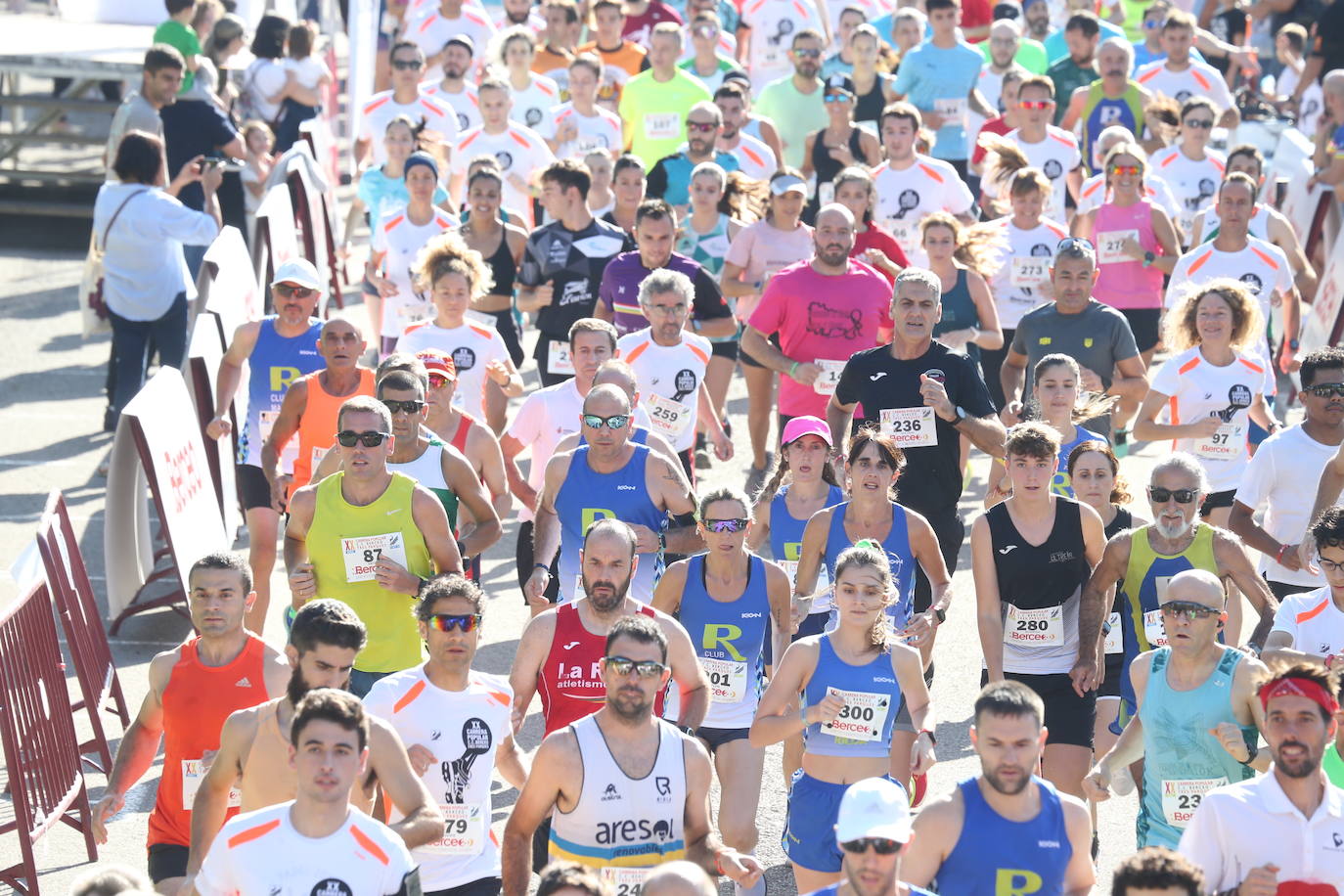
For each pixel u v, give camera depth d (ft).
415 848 63.52
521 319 180.96
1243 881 60.64
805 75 188.44
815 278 119.85
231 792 68.69
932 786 94.68
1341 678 73.00
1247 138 213.25
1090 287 117.80
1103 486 90.38
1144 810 75.36
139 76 204.44
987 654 84.48
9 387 169.89
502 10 273.54
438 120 185.68
